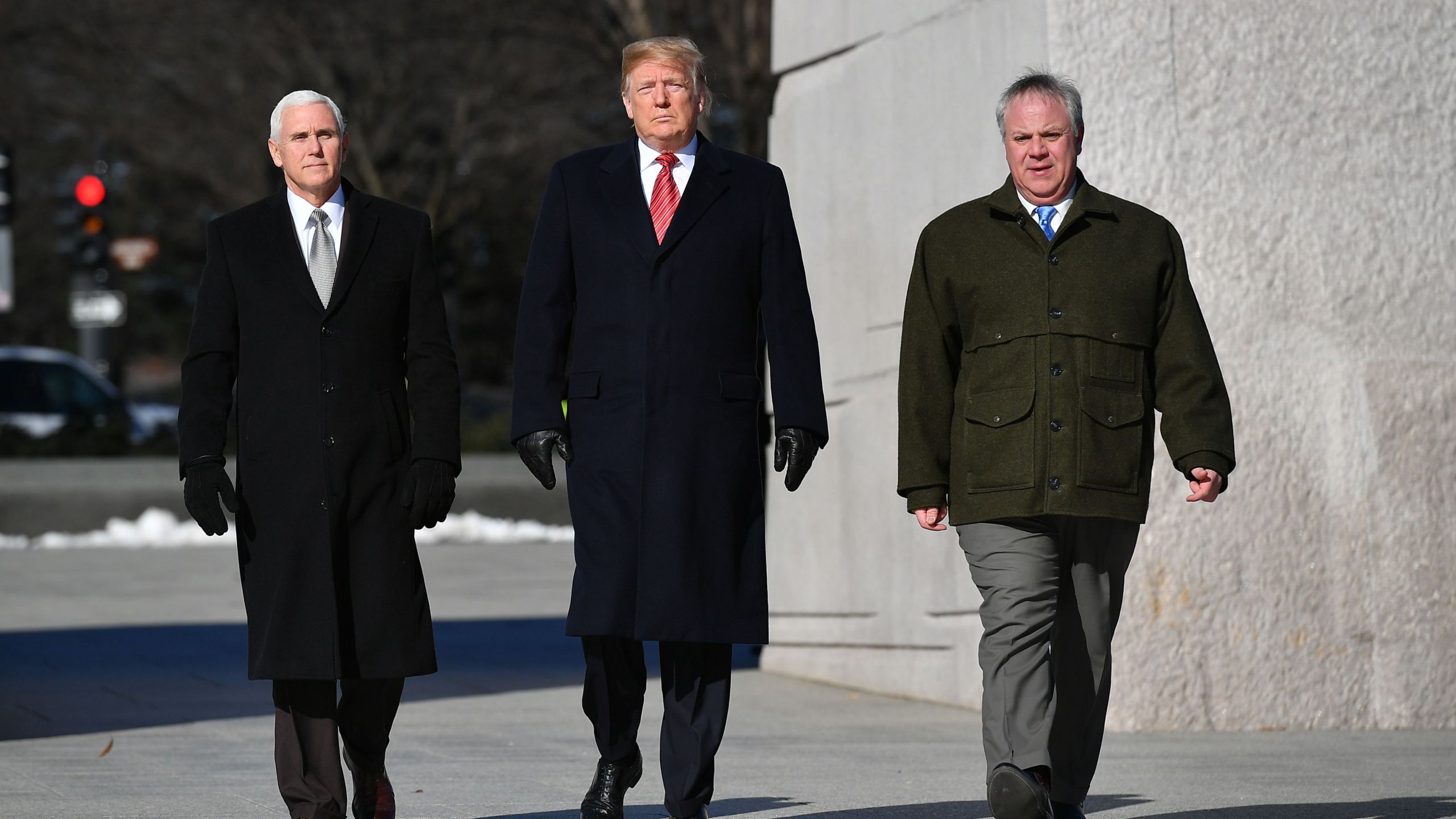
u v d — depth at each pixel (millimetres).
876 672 25453
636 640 14078
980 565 13766
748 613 14227
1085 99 21453
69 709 23438
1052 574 13734
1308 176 21844
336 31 73125
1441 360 22031
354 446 13875
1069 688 14125
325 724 13891
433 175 81125
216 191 79625
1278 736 21094
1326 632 21656
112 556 48406
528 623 34875
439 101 76375
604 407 14281
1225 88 21703
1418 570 21797
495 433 59000
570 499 14398
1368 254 21922
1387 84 22094
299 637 13609
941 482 14117
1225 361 21578
